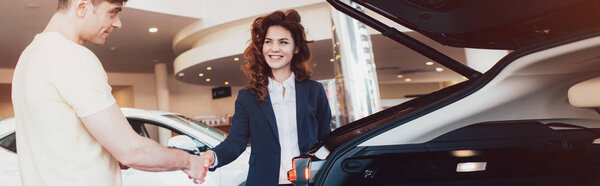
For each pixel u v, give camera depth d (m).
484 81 1.12
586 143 1.07
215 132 2.98
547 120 1.08
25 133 1.02
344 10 1.68
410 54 11.77
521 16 1.50
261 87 1.57
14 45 11.88
